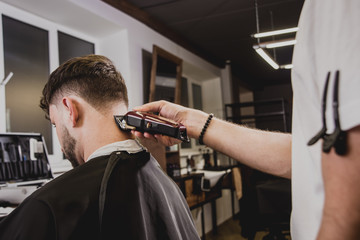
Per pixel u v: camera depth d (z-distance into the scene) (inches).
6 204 58.2
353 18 12.5
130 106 120.9
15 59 94.4
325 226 11.9
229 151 27.8
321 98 12.9
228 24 153.4
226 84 222.8
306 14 15.4
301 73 15.0
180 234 31.5
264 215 107.4
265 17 146.2
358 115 11.2
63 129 32.4
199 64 187.8
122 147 31.0
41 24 103.0
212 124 29.4
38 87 100.4
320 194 13.9
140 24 132.5
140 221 27.5
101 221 25.0
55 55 106.7
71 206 24.5
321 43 13.9
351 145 11.5
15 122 92.2
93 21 111.5
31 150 77.0
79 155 32.4
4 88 88.5
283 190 105.0
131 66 123.6
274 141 25.6
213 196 142.6
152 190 30.6
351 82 11.8
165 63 140.3
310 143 13.1
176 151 140.1
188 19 145.4
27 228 23.5
